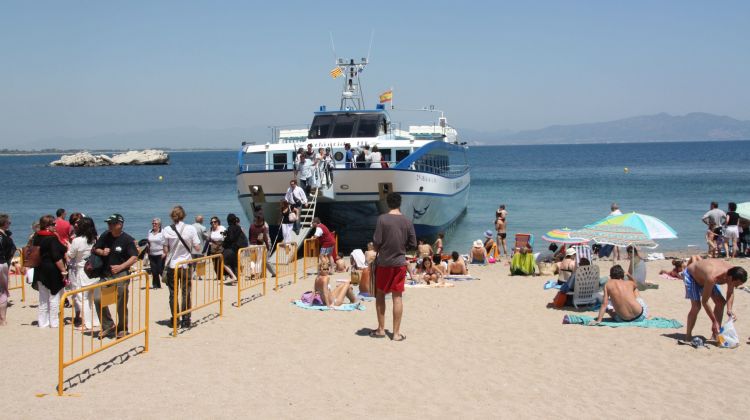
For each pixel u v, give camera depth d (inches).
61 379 303.3
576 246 737.0
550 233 654.5
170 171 5049.2
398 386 321.4
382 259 405.4
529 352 384.2
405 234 405.7
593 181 2859.3
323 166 869.2
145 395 304.5
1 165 7598.4
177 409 286.2
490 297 565.6
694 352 383.2
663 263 805.2
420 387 319.9
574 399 305.0
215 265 522.0
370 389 316.5
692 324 403.5
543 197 2059.5
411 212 944.9
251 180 899.4
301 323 458.0
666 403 300.2
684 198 1947.6
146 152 6924.2
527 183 2800.2
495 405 296.0
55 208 1955.0
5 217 456.8
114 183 3376.0
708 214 873.5
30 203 2150.6
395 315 407.8
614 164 4918.8
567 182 2817.4
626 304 452.1
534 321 467.8
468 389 317.7
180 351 382.6
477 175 3636.8
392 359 368.2
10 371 340.8
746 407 295.1
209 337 416.8
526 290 602.5
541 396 308.5
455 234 1230.9
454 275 685.9
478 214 1585.9
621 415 285.1
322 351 384.5
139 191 2714.1
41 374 335.6
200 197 2336.4
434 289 607.8
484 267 785.6
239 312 495.8
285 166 981.8
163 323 457.7
